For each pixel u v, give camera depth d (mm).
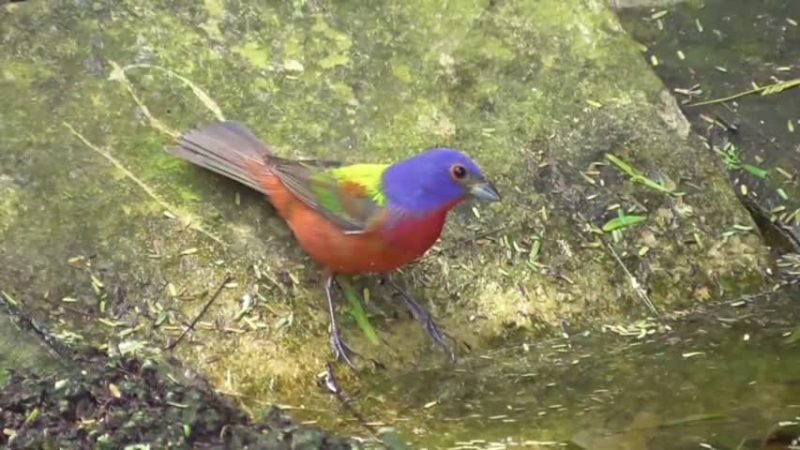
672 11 11953
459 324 8977
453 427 8023
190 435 7496
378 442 7746
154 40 9758
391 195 8383
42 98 9203
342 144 9602
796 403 8461
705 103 11234
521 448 7820
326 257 8539
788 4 12023
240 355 8281
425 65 10195
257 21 10109
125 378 7758
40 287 8219
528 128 10023
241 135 8969
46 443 7297
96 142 9062
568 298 9305
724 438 8070
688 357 8922
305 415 8078
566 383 8594
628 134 10188
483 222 9430
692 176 10125
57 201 8672
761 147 10922
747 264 9852
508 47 10445
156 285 8430
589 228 9633
